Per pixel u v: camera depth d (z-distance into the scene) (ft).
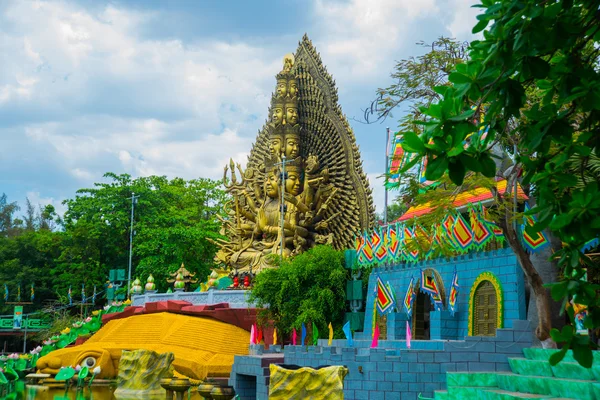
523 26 33.99
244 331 160.15
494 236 100.73
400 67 99.09
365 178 177.78
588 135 36.52
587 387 62.23
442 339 109.50
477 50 37.19
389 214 257.34
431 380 86.28
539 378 68.33
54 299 278.05
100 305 273.54
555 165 36.47
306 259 153.58
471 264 109.91
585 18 36.11
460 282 111.96
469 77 35.58
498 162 90.99
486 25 36.24
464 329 108.78
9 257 283.38
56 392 144.25
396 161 107.04
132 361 138.41
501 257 101.91
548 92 37.45
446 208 95.50
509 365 83.51
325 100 187.83
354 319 151.74
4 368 158.61
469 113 34.37
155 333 164.25
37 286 279.28
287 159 185.98
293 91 189.16
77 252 262.26
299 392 87.10
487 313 104.42
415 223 100.68
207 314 163.43
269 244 181.47
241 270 182.91
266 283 153.58
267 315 155.22
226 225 196.54
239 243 188.65
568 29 34.50
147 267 236.43
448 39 98.94
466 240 104.83
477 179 80.74
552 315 87.81
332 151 183.83
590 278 86.84
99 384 157.28
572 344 35.58
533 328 88.43
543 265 89.71
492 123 38.52
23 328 254.68
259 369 107.96
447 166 34.91
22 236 289.53
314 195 181.57
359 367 91.40
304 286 152.87
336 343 120.16
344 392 92.27
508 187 81.92
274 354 129.49
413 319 125.29
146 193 259.80
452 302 109.60
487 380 77.15
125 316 183.52
